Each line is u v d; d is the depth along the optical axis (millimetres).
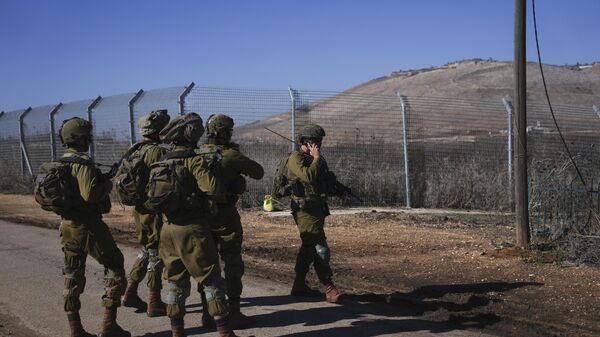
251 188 15539
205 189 5012
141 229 6480
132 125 17031
